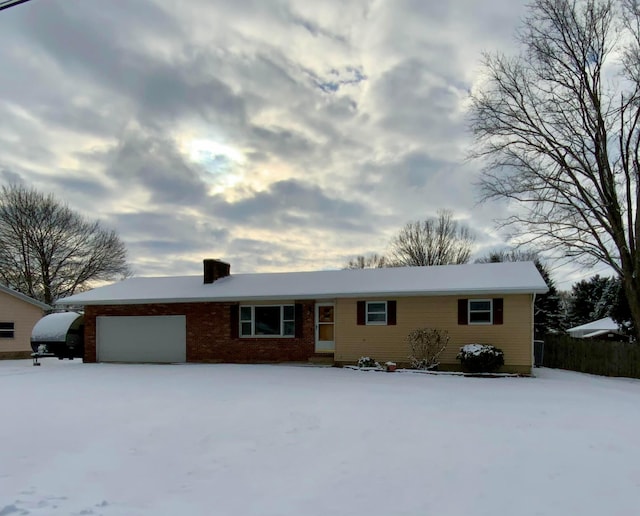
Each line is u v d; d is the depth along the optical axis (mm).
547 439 7445
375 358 18156
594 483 5461
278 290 19531
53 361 24172
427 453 6613
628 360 18922
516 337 16828
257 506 4742
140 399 10844
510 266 19469
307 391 11977
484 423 8516
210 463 6148
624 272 21531
